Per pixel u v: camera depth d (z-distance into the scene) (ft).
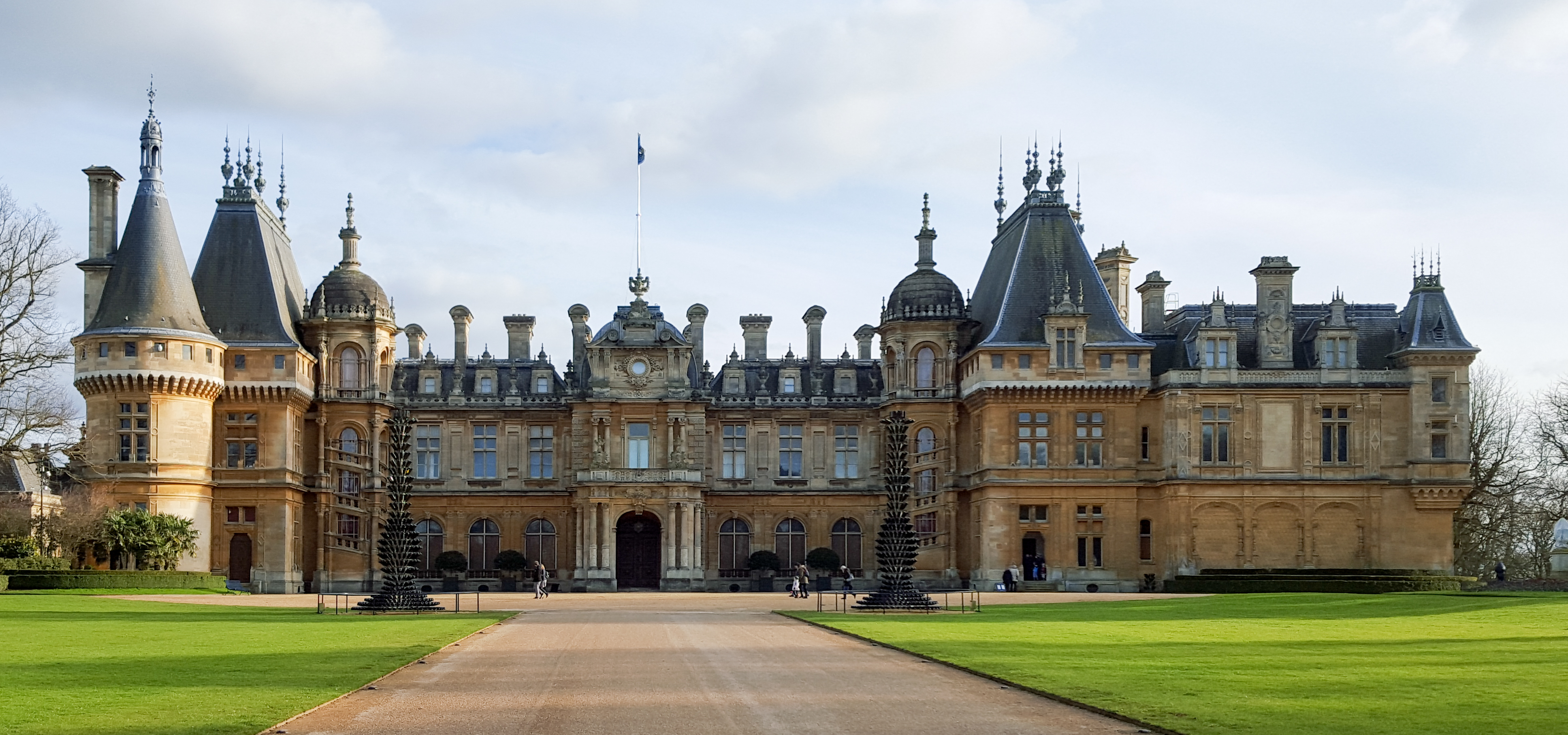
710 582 330.54
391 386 330.75
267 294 304.50
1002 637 144.05
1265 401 295.89
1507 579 313.53
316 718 85.81
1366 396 296.71
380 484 318.65
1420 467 294.25
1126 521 297.74
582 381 334.44
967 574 313.53
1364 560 293.43
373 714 87.66
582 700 94.43
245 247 308.40
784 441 339.77
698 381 344.90
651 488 318.86
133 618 174.40
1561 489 313.12
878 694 97.40
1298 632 151.02
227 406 297.33
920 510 319.06
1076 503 297.33
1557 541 297.74
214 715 83.87
